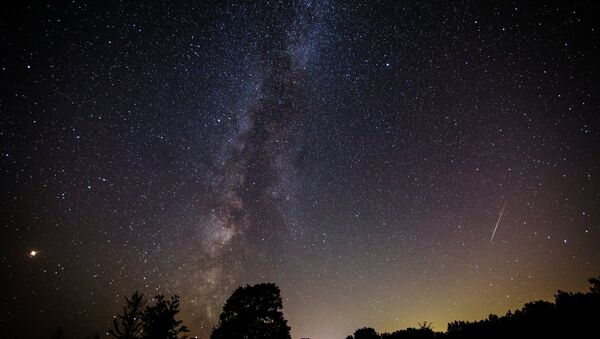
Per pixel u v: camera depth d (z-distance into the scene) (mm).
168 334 9688
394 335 10484
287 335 10414
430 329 10008
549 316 6793
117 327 9797
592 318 5996
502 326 7441
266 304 10711
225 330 10250
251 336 10164
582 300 6660
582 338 5621
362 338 11492
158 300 10062
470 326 8430
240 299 10805
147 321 9734
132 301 10203
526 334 6543
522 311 7762
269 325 10422
